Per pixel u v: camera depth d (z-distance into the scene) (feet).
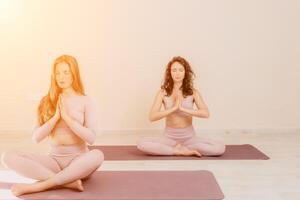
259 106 15.46
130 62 15.35
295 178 8.25
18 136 15.01
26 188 6.93
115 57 15.34
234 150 11.56
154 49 15.30
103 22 15.25
